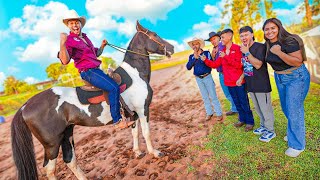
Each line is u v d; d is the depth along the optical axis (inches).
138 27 149.3
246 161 123.0
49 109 119.3
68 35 118.1
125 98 136.5
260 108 136.5
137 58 147.1
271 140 137.2
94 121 129.5
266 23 109.8
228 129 167.5
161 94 346.9
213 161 131.3
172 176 127.7
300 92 109.6
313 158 112.5
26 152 115.8
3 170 213.2
